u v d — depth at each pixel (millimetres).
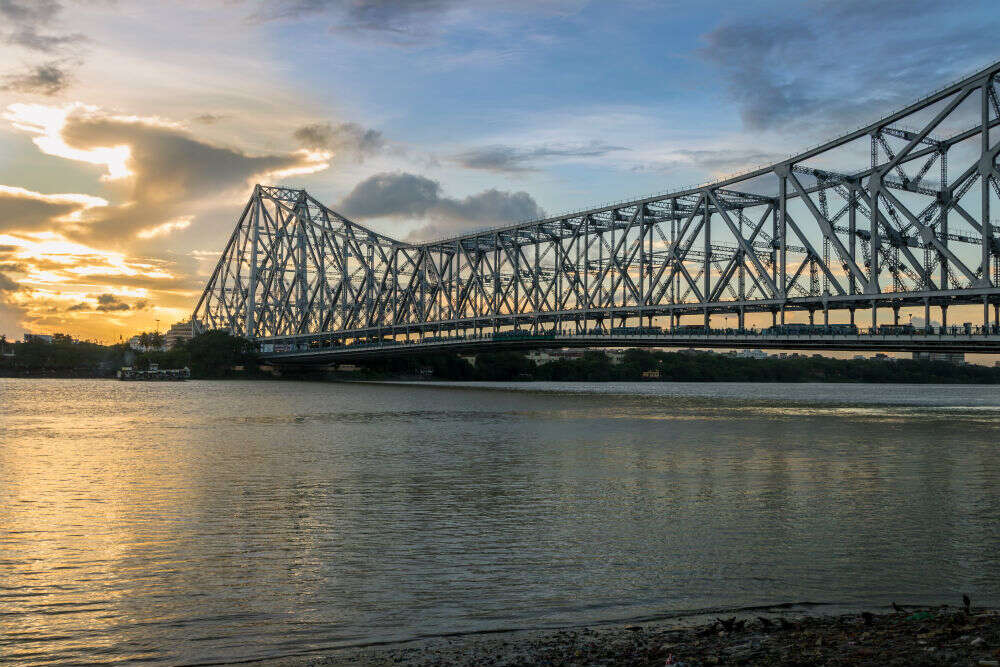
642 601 19125
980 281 81000
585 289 136875
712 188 115125
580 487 35375
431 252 178250
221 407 97250
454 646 16094
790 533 26031
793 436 59531
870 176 93188
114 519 28406
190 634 17172
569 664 14445
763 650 14625
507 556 23250
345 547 24344
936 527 26875
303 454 47844
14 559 22984
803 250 107875
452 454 47906
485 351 169875
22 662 15766
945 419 78125
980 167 81625
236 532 26375
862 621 16562
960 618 16094
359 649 16094
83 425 69688
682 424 71312
